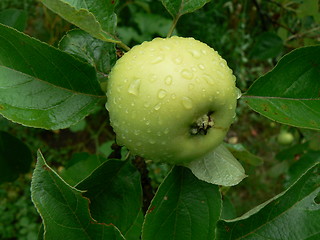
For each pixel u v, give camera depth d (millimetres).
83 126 612
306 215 172
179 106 158
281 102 213
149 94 158
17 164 297
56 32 430
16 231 629
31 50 177
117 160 211
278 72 212
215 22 620
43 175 161
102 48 214
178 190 201
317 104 213
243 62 729
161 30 536
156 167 566
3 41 174
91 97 194
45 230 160
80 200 167
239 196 694
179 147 170
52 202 163
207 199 200
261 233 175
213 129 177
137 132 164
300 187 172
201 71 162
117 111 167
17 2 666
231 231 177
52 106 183
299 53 206
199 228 197
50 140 738
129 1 542
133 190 217
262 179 714
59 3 160
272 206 174
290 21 493
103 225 172
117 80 167
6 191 648
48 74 184
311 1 408
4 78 176
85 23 171
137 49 172
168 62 161
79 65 188
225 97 169
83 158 335
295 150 428
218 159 196
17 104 175
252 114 795
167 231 196
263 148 771
